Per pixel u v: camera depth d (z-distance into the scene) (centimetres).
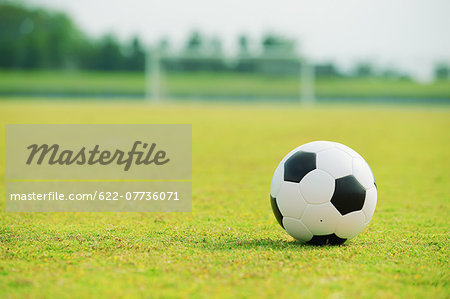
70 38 6438
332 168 466
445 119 2448
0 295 356
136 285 374
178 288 369
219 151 1405
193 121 2202
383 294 364
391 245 501
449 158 1312
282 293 361
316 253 458
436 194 839
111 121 2116
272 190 502
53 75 6138
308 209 466
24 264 423
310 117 2508
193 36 6288
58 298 352
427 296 364
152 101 3872
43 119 2138
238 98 4559
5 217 630
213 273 401
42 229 560
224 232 554
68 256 447
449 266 434
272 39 6216
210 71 5225
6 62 6231
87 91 5162
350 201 462
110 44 6312
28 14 6612
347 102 4341
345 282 385
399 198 803
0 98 4275
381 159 1298
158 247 480
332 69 5247
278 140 1669
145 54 6309
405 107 3547
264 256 445
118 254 454
